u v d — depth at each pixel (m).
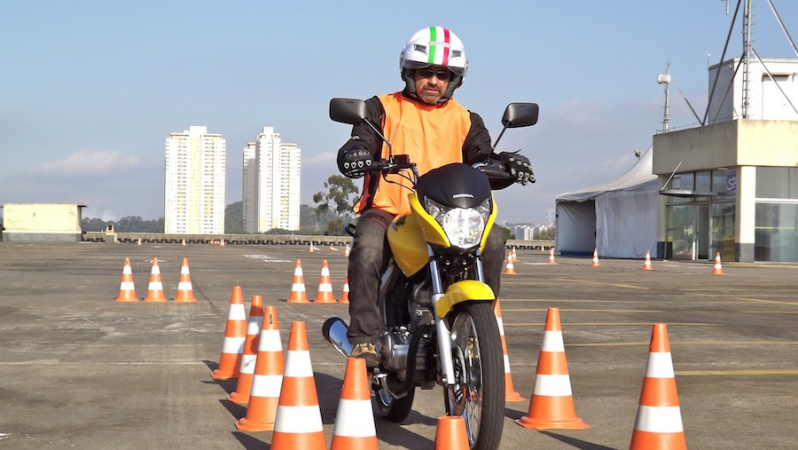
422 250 5.21
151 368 8.76
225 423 6.41
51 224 64.31
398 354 5.32
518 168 5.73
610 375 8.59
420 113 5.95
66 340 10.70
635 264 34.72
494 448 4.91
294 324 5.25
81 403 7.05
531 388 7.92
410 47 5.85
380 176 5.84
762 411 6.91
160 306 15.03
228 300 16.28
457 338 5.26
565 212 51.09
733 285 22.03
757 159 36.16
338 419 4.88
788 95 41.41
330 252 46.00
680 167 39.56
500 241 5.50
